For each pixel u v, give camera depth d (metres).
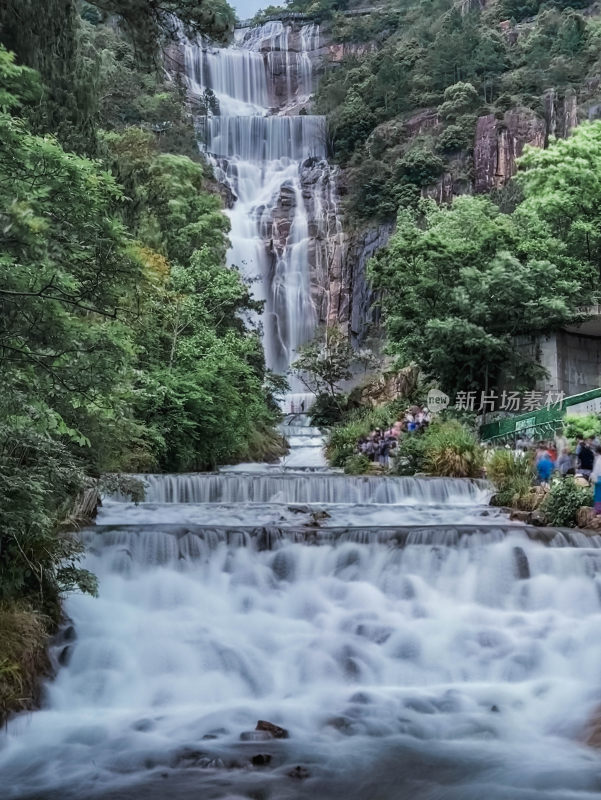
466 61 93.19
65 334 9.70
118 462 22.56
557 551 14.54
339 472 30.77
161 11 23.97
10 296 9.26
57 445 11.23
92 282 10.55
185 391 27.11
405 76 94.19
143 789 8.10
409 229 35.69
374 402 39.00
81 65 24.58
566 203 35.66
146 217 37.44
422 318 34.12
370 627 12.95
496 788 8.04
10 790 8.21
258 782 8.24
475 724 10.18
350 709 10.79
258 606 13.63
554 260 34.34
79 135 23.36
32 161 9.73
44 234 9.29
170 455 26.64
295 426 44.75
